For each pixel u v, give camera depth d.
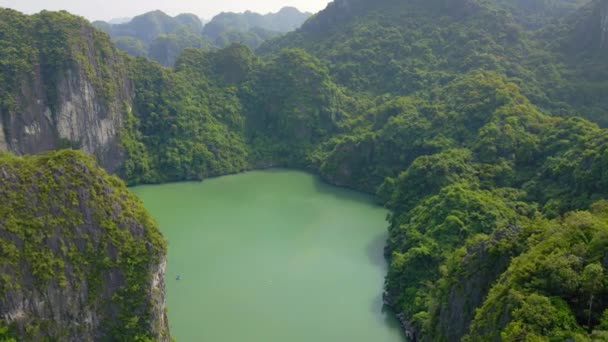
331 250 97.38
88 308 57.62
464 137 120.31
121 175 143.00
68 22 143.00
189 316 74.06
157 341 60.59
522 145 103.38
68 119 136.38
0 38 135.12
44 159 62.47
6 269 53.69
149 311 60.41
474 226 79.62
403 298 75.38
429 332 61.56
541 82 146.25
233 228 108.19
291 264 91.31
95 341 58.00
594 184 78.50
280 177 150.88
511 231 57.75
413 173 108.06
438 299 62.75
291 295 80.75
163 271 64.75
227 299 79.00
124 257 60.72
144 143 152.38
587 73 147.75
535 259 46.84
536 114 115.00
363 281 85.69
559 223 56.38
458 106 131.25
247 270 88.69
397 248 90.88
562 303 41.34
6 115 128.25
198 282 84.06
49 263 56.25
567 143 96.25
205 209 121.00
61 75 135.12
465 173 101.88
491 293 49.50
